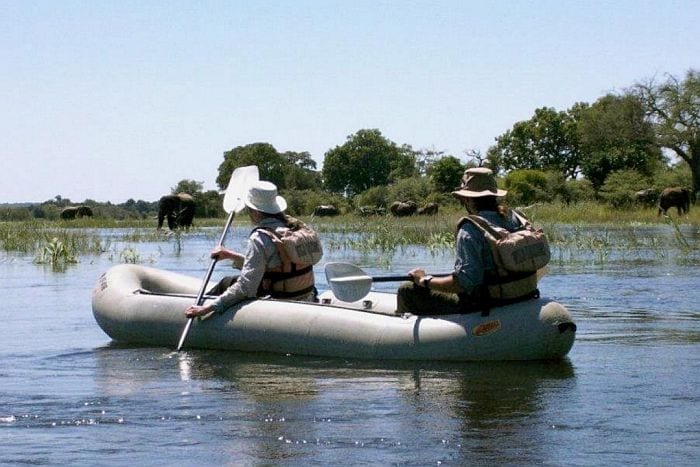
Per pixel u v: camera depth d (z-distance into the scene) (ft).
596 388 23.38
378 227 95.66
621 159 248.93
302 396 22.88
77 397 22.95
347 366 26.43
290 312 28.53
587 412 21.04
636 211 159.74
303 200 227.61
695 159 223.92
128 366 27.09
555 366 26.12
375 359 27.07
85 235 95.45
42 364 27.55
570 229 104.94
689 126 222.28
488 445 18.61
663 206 155.74
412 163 402.31
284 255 29.63
